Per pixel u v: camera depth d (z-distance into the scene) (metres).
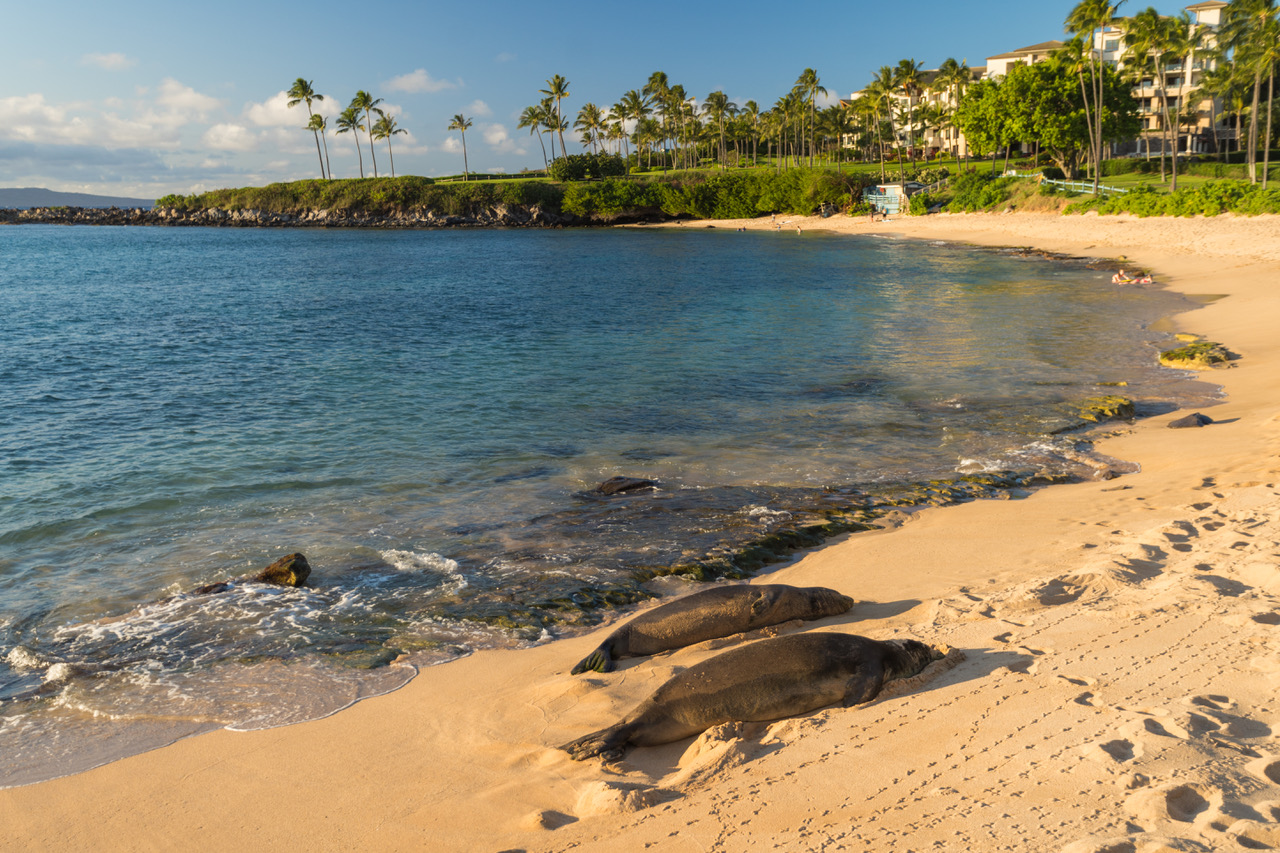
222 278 52.50
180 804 5.09
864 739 4.77
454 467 13.37
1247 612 5.84
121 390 19.52
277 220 137.25
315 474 13.04
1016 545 8.91
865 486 11.87
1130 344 23.19
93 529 10.73
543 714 5.90
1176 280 37.16
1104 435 14.18
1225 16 66.25
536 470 13.17
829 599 7.27
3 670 7.12
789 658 5.43
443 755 5.48
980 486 11.55
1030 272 44.97
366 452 14.30
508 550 9.68
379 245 91.12
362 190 133.38
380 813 4.84
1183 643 5.52
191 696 6.52
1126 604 6.41
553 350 25.17
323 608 8.16
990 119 81.94
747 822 4.07
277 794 5.14
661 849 3.97
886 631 6.68
